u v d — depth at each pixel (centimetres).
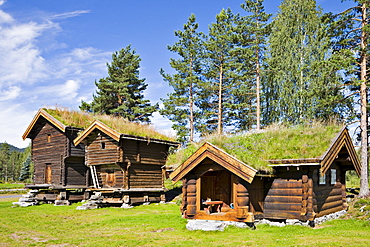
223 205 1589
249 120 4212
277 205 1427
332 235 1179
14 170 9525
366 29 2038
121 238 1226
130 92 4956
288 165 1367
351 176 3612
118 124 2355
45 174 2698
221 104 4003
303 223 1365
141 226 1472
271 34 4031
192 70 4141
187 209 1412
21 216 1925
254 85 4209
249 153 1448
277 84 3688
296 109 3447
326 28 2359
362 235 1170
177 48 4072
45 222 1683
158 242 1126
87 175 2645
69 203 2467
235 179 1304
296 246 1002
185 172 1389
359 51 2153
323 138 1516
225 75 4041
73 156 2561
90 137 2384
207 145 1341
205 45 3850
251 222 1316
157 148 2475
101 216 1845
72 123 2575
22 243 1195
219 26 3875
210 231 1260
